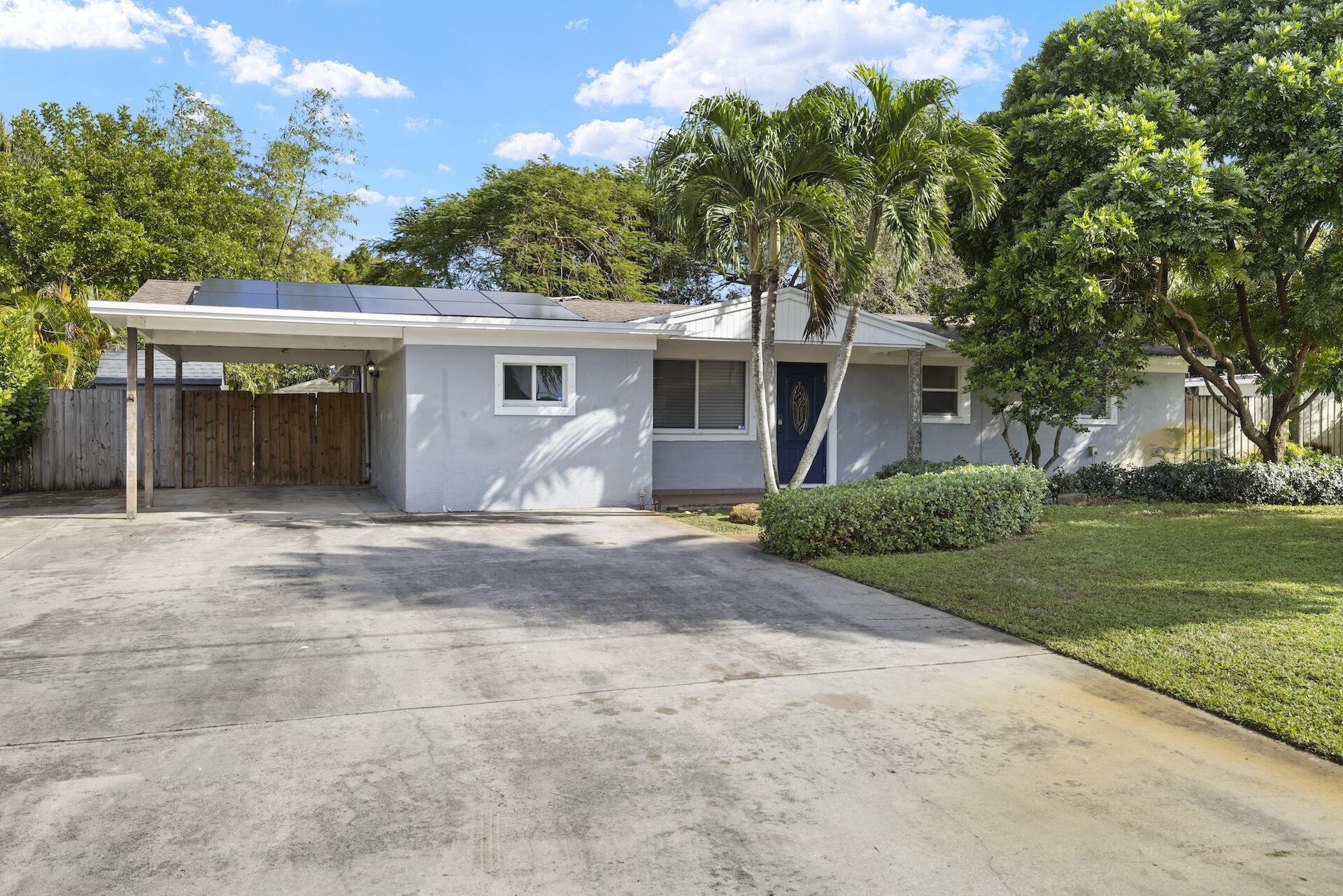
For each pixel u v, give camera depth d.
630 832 3.14
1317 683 4.65
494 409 12.25
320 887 2.76
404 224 32.91
